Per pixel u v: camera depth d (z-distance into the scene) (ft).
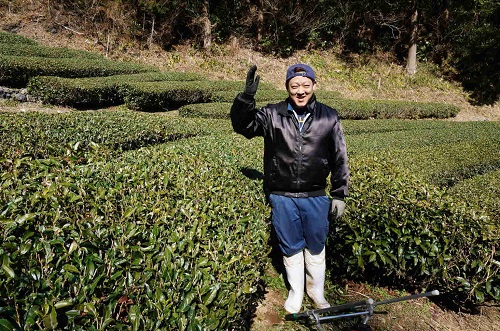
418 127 43.06
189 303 5.55
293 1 66.33
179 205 9.05
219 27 64.69
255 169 14.34
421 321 10.08
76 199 7.63
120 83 39.19
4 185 7.75
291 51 68.28
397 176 14.06
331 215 9.09
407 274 11.13
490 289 9.63
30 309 4.41
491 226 10.44
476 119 61.26
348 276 11.65
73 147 11.61
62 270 5.40
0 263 4.82
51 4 53.36
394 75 68.08
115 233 6.79
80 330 4.59
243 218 9.21
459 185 16.81
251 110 8.50
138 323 4.85
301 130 8.43
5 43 45.65
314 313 8.34
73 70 41.01
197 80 50.98
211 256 7.16
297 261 9.43
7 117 18.25
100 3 55.77
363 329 9.30
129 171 10.55
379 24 70.59
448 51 71.00
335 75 65.87
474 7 68.08
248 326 8.89
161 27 58.85
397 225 10.38
